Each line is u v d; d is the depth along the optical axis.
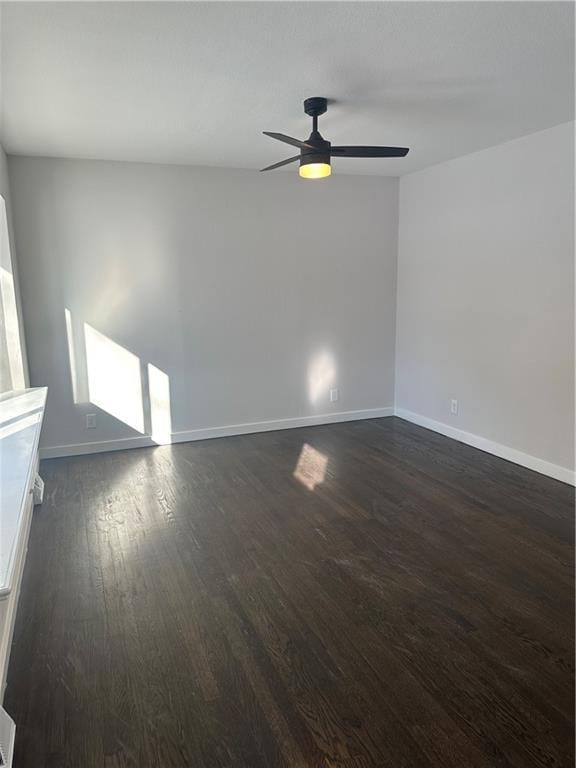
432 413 5.41
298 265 5.31
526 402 4.28
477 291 4.67
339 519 3.46
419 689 2.01
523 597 2.59
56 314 4.53
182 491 3.95
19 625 2.40
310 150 2.95
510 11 2.07
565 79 2.82
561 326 3.91
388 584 2.71
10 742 1.67
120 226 4.61
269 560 2.96
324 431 5.46
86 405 4.75
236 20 2.12
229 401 5.27
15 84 2.77
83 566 2.91
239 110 3.24
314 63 2.55
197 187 4.81
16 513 1.73
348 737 1.80
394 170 5.23
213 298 5.03
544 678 2.06
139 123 3.48
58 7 1.99
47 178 4.35
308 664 2.15
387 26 2.19
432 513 3.54
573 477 3.94
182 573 2.84
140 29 2.18
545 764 1.69
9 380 3.84
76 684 2.05
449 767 1.69
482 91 2.99
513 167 4.17
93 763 1.71
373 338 5.79
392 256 5.70
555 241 3.89
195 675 2.10
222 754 1.74
